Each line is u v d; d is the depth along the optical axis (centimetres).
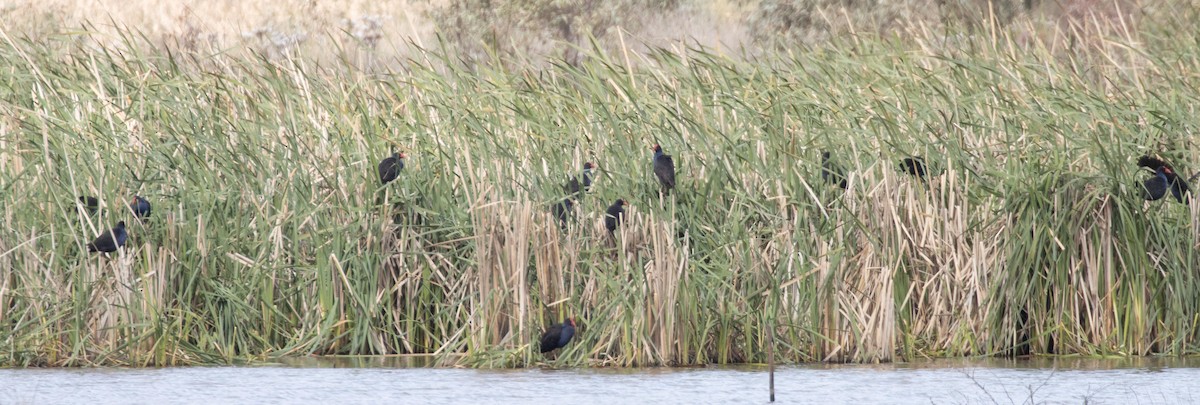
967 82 1672
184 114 1594
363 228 1525
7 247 1479
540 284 1474
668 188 1468
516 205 1472
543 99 1648
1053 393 1308
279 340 1534
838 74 1727
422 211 1521
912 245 1526
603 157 1560
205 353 1477
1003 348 1527
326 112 1648
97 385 1346
